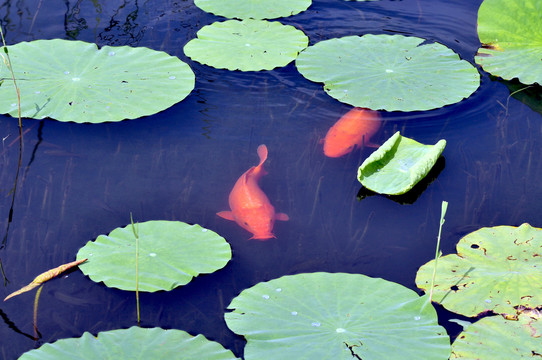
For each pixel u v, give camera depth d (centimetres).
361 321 296
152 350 281
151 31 557
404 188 388
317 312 302
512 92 490
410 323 296
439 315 309
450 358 280
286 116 460
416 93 474
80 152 417
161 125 445
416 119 459
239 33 549
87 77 473
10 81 463
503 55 521
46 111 438
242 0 601
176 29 562
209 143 430
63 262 338
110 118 432
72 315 310
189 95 477
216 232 361
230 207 379
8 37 533
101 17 577
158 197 385
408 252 353
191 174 403
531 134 446
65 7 591
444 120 459
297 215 376
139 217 370
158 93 462
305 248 354
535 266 329
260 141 434
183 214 373
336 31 571
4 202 376
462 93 476
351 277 325
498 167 416
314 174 407
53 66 483
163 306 316
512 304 307
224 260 335
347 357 276
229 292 325
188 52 522
